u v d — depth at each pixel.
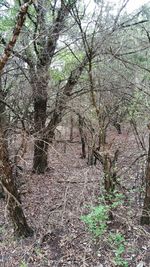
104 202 5.80
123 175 7.81
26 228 6.19
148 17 6.21
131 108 6.73
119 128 10.23
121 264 5.08
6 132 6.59
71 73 7.75
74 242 5.88
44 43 7.11
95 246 5.63
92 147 6.67
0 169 5.39
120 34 5.86
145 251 5.32
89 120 7.73
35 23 6.46
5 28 5.75
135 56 6.74
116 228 5.93
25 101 8.21
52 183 8.86
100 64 6.30
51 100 9.19
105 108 6.34
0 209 7.21
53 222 6.62
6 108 8.09
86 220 5.41
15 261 5.59
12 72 7.68
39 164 9.63
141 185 7.15
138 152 8.20
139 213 6.34
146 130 7.36
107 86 6.32
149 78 6.52
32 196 8.02
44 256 5.63
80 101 8.19
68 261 5.42
